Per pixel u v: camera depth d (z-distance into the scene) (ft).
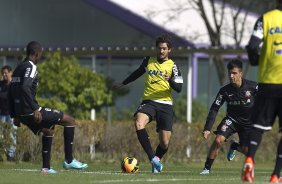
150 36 258.78
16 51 237.45
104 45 263.08
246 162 88.99
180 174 119.24
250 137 91.66
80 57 265.75
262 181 97.91
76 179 98.48
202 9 260.42
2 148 164.66
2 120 169.48
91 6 264.93
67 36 267.18
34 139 166.61
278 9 91.71
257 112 92.12
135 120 124.47
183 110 252.62
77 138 176.45
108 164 170.91
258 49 90.12
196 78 269.64
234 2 285.43
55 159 170.40
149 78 126.21
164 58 125.80
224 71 267.39
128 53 226.58
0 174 107.14
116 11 262.06
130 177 104.01
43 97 211.61
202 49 222.28
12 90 115.14
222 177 110.01
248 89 127.65
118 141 180.55
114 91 217.97
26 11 270.87
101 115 235.40
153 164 122.72
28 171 118.11
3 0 272.31
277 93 91.09
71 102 209.97
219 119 199.52
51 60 212.23
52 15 268.82
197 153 188.96
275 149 202.18
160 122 127.24
